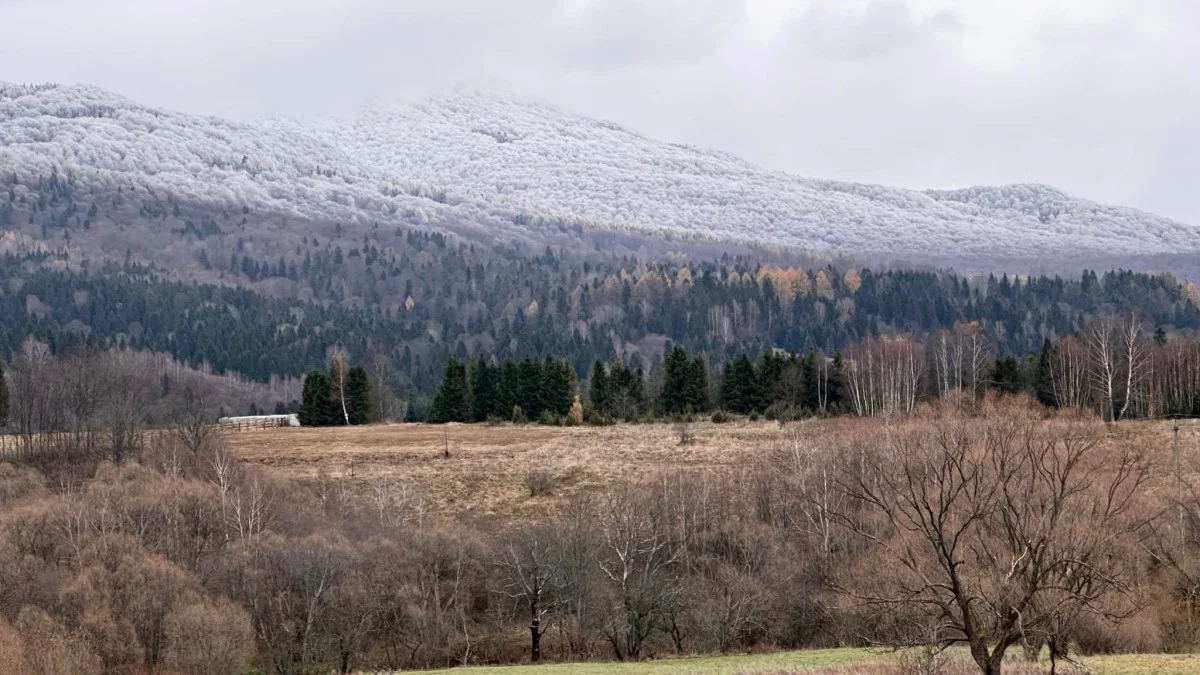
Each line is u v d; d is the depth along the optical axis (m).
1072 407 101.06
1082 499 43.44
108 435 96.00
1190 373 117.00
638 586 64.25
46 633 55.91
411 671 58.88
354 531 73.88
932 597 37.78
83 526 68.62
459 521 80.94
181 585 61.84
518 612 68.62
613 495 82.50
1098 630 48.38
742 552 69.19
